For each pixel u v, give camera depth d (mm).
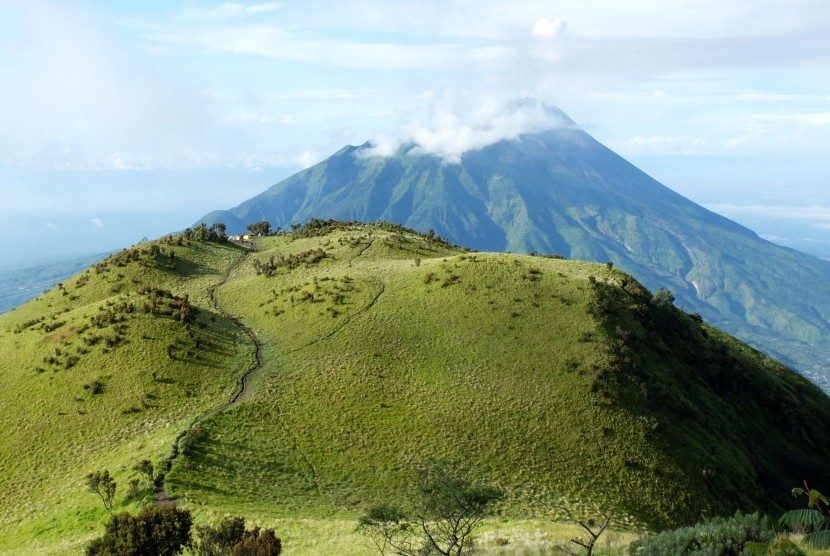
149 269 120250
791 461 84125
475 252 133750
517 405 71188
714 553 22797
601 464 62688
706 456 68500
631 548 25969
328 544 39844
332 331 89375
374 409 69812
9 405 72188
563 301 91688
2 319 108188
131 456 57344
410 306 95250
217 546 36250
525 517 51000
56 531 47000
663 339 91000
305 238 154250
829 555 20938
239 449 59406
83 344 82500
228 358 81875
